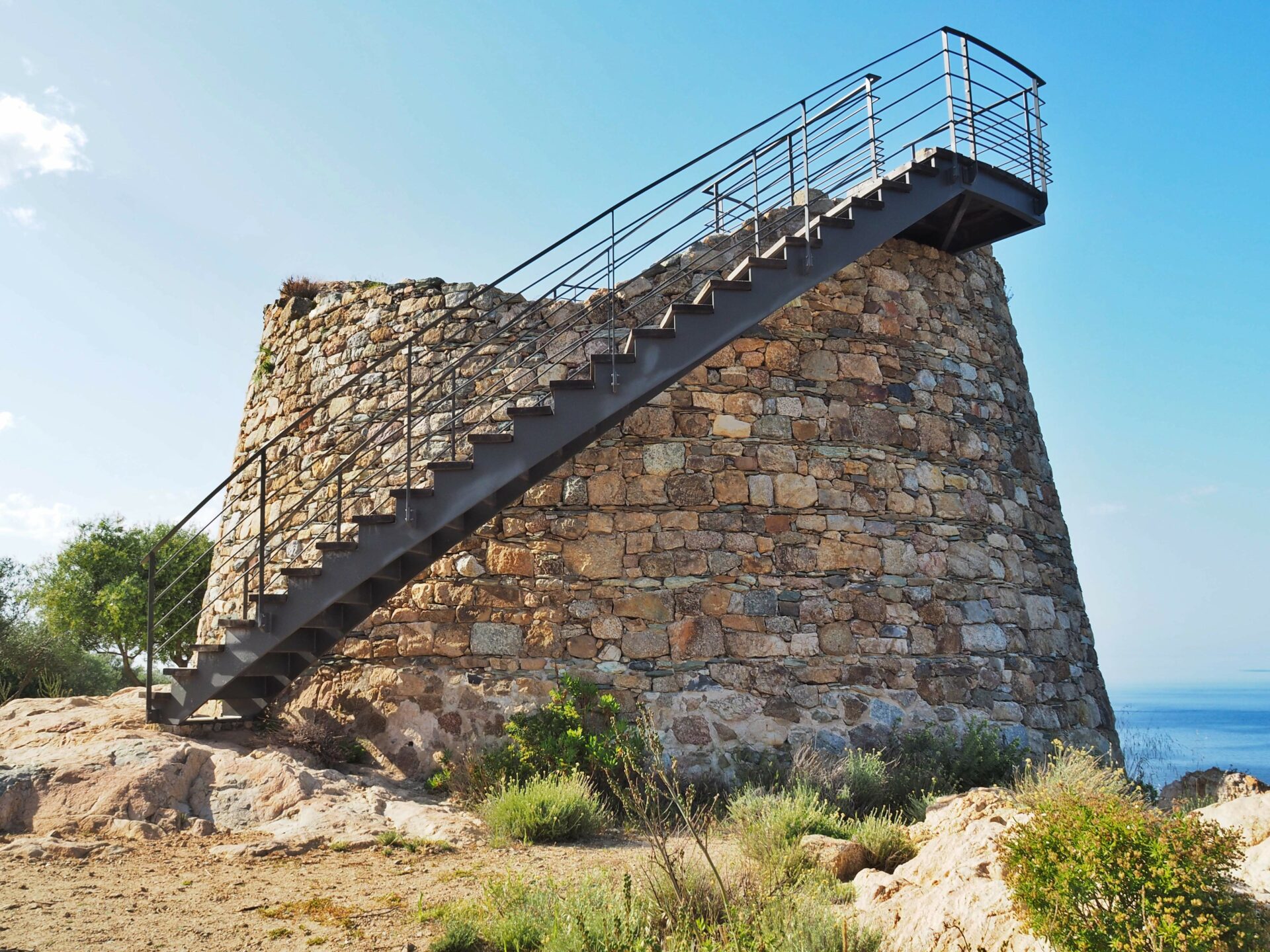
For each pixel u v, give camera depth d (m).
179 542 22.25
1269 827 4.50
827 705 9.35
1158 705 174.88
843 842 6.00
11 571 22.09
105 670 18.42
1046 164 10.81
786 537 9.71
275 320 12.44
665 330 8.18
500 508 8.63
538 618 9.37
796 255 8.70
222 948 4.50
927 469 10.46
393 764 9.05
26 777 6.89
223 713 9.26
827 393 10.20
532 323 10.45
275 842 6.49
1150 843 3.86
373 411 10.68
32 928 4.67
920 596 10.01
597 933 4.32
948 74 9.95
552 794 7.38
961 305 11.41
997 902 4.23
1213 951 3.59
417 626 9.46
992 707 10.02
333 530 10.45
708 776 8.76
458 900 5.27
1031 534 11.34
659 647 9.28
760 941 4.09
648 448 9.70
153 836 6.59
